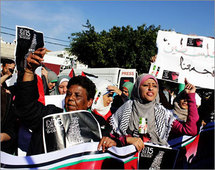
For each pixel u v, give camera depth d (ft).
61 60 60.54
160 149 6.17
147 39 60.70
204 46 9.92
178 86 11.32
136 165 5.98
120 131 7.50
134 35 61.16
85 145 5.28
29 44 5.82
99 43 62.34
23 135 6.69
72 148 5.18
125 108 7.66
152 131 7.19
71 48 71.46
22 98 5.43
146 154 6.12
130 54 59.98
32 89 5.49
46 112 5.84
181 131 6.89
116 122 7.72
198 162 6.95
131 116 7.47
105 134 6.22
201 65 9.82
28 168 4.81
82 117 5.62
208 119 7.54
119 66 63.82
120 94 10.76
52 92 12.75
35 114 5.58
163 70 10.08
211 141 6.97
